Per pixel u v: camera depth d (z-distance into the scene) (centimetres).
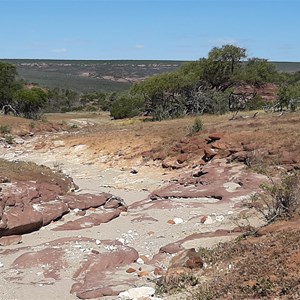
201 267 938
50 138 3691
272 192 1171
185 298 802
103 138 3114
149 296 836
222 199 1569
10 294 884
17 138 3919
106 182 2297
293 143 2078
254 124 2786
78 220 1394
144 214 1475
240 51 5569
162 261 1041
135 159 2617
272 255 859
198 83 5256
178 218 1383
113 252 1065
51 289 902
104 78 15088
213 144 2272
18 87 5869
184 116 4609
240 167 1955
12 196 1335
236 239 1062
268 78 5775
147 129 3294
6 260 1073
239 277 811
